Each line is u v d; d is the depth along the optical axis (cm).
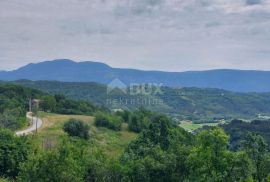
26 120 16712
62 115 19888
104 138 16075
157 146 8862
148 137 11606
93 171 7594
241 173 6812
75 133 15200
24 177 6328
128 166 7856
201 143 6988
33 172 6275
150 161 7806
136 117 18875
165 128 11800
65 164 6391
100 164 7638
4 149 8600
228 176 6794
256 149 7162
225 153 6812
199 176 6894
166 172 7762
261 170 7112
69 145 7788
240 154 6825
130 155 9381
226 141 6862
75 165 6581
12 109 17088
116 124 18362
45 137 13550
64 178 6275
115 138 16588
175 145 8575
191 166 7356
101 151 8412
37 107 19962
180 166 7756
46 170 6275
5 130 9094
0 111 17175
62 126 15800
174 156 7806
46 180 6253
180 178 7750
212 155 6819
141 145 11125
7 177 8244
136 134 18138
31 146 9231
